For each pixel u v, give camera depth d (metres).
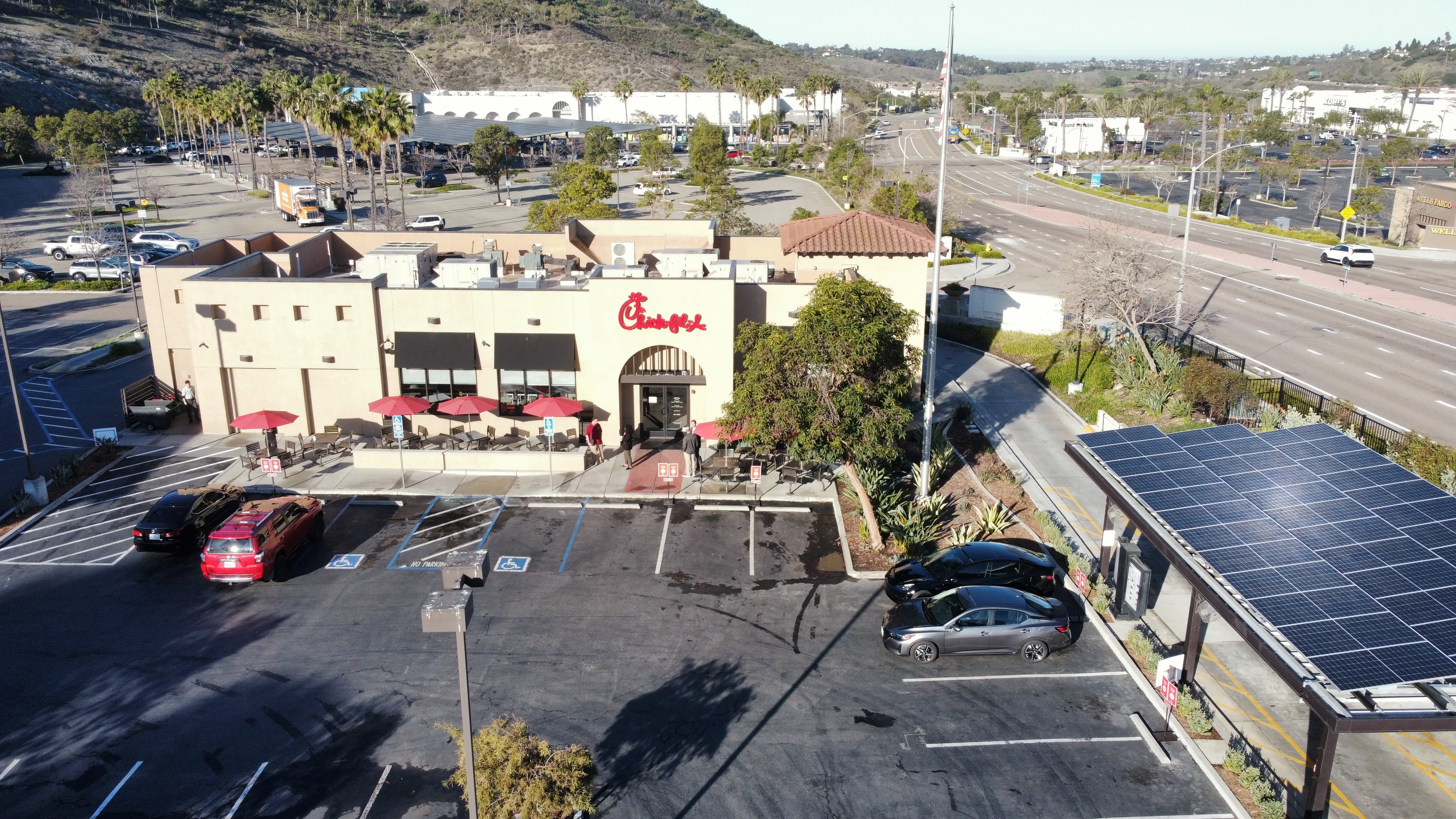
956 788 16.44
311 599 23.06
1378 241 73.38
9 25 143.88
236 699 19.02
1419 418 32.91
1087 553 25.27
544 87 191.62
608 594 23.20
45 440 34.19
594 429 31.58
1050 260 65.81
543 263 37.84
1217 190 82.62
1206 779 16.66
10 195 93.81
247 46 175.25
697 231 40.47
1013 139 165.00
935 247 26.67
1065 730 18.02
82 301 56.69
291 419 30.72
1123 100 166.00
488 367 32.94
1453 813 15.62
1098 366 41.22
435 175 103.44
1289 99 187.88
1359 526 17.52
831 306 23.77
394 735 17.86
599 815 15.79
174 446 33.28
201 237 73.12
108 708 18.73
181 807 15.99
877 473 28.88
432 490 29.58
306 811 15.88
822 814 15.85
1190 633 18.41
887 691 19.30
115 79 142.50
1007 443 33.94
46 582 23.98
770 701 18.94
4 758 17.22
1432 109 165.38
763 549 25.75
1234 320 47.06
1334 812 15.60
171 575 24.34
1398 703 14.98
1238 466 20.67
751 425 24.38
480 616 22.17
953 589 21.67
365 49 198.75
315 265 38.34
